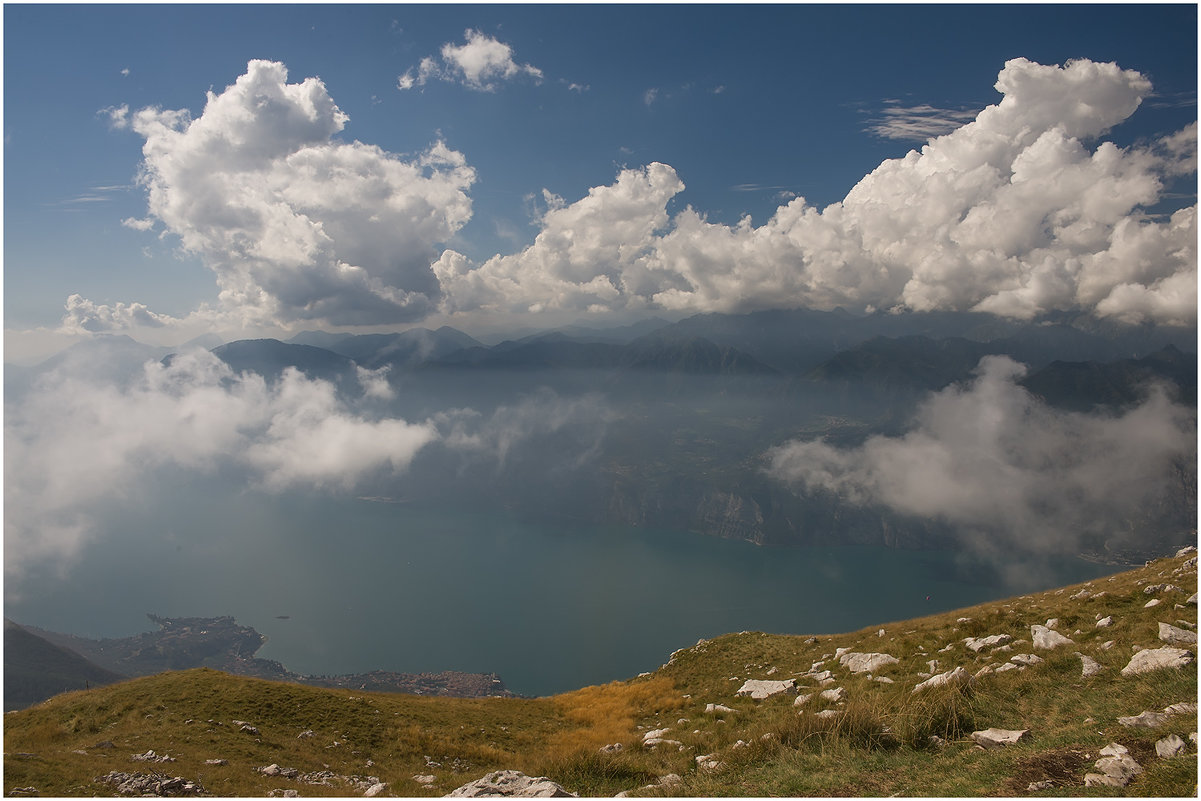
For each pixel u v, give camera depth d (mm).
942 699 19281
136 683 41562
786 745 19531
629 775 21000
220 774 25656
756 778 17609
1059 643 23281
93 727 33625
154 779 23156
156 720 34281
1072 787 13383
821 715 20375
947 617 39031
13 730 34438
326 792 24781
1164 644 20047
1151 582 29734
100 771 23625
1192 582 26641
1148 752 14016
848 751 18000
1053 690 19094
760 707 29156
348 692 45156
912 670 27328
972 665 24812
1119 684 18062
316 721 37062
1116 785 12977
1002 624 29234
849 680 28922
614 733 34656
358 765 31156
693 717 32281
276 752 30781
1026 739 16344
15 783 21078
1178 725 14633
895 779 15859
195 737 31094
